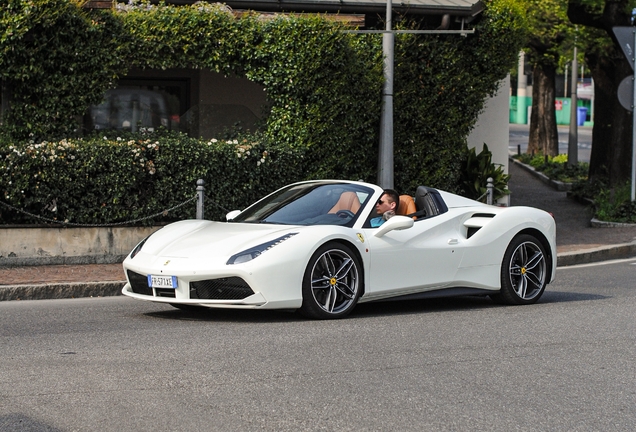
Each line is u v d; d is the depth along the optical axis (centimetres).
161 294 715
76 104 1176
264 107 1320
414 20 1445
